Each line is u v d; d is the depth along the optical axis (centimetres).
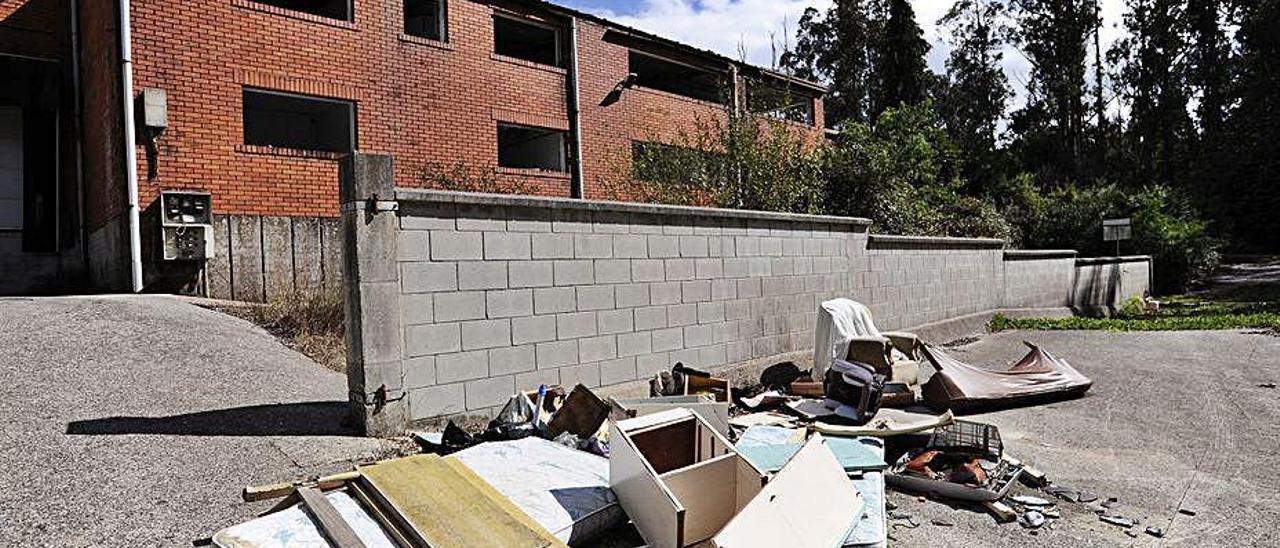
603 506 362
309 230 1054
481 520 324
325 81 1121
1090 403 720
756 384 770
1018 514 429
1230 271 2498
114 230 995
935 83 4166
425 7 1332
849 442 489
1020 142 4116
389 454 455
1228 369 884
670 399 548
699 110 1669
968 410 679
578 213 610
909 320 1079
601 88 1501
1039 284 1523
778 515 325
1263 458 544
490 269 545
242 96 1042
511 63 1359
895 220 1405
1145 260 1966
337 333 764
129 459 416
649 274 672
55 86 1157
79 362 580
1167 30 3950
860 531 359
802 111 1922
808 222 875
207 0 1009
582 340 609
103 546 326
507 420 495
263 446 452
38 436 437
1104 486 482
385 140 1187
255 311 834
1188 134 3897
